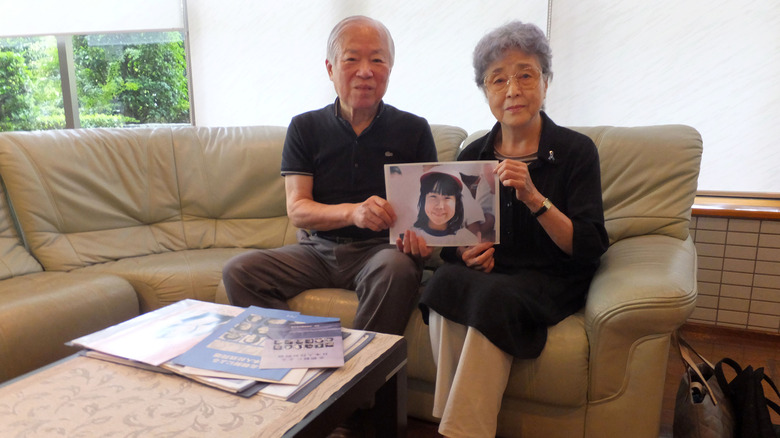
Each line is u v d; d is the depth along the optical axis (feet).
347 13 8.50
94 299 5.18
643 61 7.26
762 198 7.17
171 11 9.10
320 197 5.63
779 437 4.13
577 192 4.53
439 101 8.27
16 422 2.56
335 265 5.34
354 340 3.43
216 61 9.32
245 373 2.95
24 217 6.00
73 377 3.02
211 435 2.46
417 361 4.67
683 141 5.46
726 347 6.82
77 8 9.09
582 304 4.68
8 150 5.96
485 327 3.92
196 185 7.07
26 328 4.55
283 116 9.18
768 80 6.80
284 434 2.47
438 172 4.47
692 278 4.17
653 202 5.39
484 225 4.49
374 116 5.50
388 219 4.55
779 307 6.91
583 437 4.23
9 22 9.29
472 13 7.86
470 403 3.92
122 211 6.77
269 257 5.17
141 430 2.50
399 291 4.55
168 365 3.07
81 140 6.62
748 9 6.70
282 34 8.87
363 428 4.25
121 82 9.93
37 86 10.14
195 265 6.00
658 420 4.04
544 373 4.10
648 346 3.90
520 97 4.55
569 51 7.56
